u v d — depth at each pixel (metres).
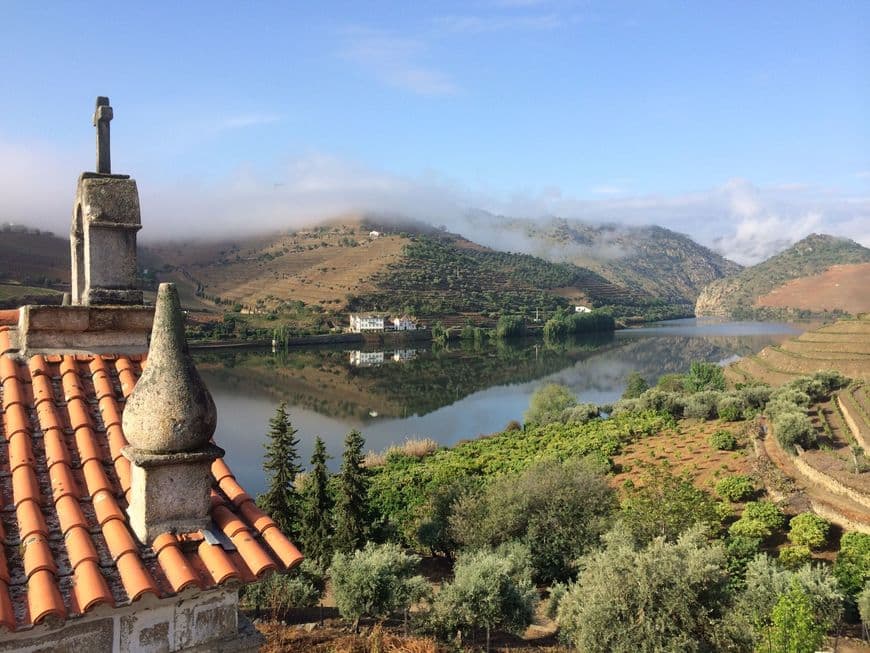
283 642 17.12
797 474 41.31
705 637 17.25
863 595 22.45
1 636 4.87
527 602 22.38
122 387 7.31
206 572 5.54
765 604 20.86
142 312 7.91
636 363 147.88
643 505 31.00
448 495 37.69
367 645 17.11
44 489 6.07
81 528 5.62
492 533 32.53
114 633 5.27
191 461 5.76
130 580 5.19
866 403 61.09
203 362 137.00
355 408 94.19
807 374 87.81
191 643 5.55
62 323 7.49
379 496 47.44
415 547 38.09
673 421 65.94
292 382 114.31
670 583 17.55
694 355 164.38
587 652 17.83
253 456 63.00
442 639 21.94
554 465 36.03
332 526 34.38
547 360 152.62
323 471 34.97
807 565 22.83
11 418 6.66
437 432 80.75
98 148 8.02
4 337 7.67
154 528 5.70
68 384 7.16
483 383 119.00
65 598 5.09
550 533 31.69
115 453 6.57
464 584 22.23
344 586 22.23
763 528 31.59
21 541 5.48
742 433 55.19
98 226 7.73
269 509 33.69
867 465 39.41
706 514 31.22
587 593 18.70
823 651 19.59
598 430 66.12
